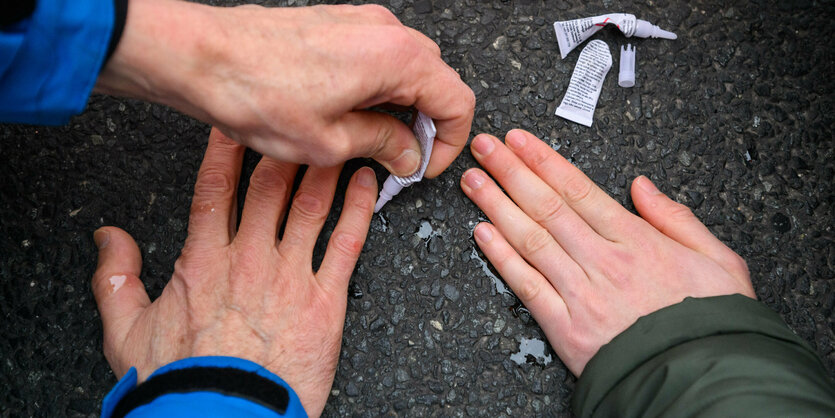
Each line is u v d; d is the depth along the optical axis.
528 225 0.47
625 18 0.50
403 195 0.49
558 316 0.46
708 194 0.50
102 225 0.49
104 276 0.47
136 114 0.50
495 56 0.51
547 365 0.48
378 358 0.48
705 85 0.51
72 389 0.48
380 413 0.48
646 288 0.46
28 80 0.35
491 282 0.48
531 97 0.50
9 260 0.49
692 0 0.52
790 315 0.49
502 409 0.48
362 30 0.37
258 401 0.40
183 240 0.49
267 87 0.37
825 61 0.52
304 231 0.46
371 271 0.48
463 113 0.42
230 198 0.46
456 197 0.49
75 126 0.50
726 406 0.39
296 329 0.45
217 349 0.44
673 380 0.41
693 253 0.47
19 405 0.48
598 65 0.50
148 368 0.44
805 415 0.38
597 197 0.48
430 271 0.48
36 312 0.48
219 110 0.37
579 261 0.47
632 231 0.47
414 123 0.43
